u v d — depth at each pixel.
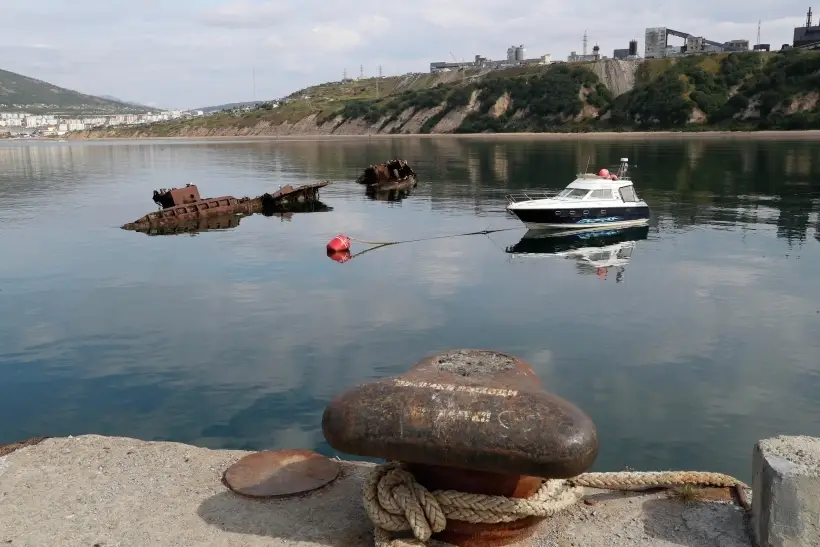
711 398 9.12
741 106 96.19
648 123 101.94
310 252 20.69
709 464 7.28
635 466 7.23
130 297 15.13
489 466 3.42
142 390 9.55
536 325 12.67
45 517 4.07
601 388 9.48
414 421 3.50
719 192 33.97
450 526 3.80
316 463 4.77
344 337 11.95
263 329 12.49
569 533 3.90
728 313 13.40
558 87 115.56
